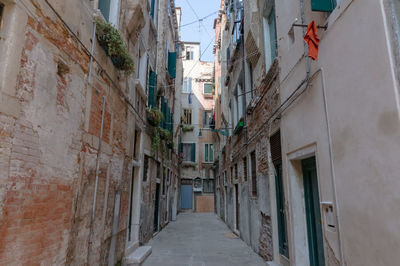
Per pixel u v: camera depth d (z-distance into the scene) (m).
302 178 4.75
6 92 2.12
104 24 4.14
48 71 2.73
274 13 6.29
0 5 2.21
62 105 3.02
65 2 3.09
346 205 2.90
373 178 2.46
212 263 6.43
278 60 5.43
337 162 3.09
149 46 8.62
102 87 4.31
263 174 6.76
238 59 10.46
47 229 2.72
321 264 4.16
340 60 3.04
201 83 26.28
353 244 2.77
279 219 5.64
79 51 3.46
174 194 17.45
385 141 2.30
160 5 11.61
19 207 2.27
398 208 2.14
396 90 2.18
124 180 5.72
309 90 3.91
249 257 7.05
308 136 3.94
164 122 11.95
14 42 2.22
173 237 10.34
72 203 3.29
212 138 24.84
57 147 2.91
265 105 6.58
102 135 4.35
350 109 2.84
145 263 6.30
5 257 2.11
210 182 24.28
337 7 3.09
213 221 16.59
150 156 8.91
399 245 2.13
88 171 3.78
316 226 4.34
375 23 2.43
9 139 2.15
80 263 3.57
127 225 6.09
